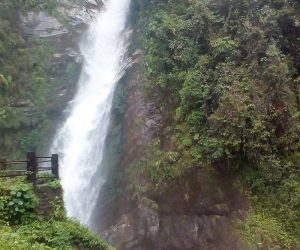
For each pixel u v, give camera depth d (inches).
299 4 521.3
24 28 806.5
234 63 525.3
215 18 577.9
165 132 587.2
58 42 826.2
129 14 863.7
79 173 712.4
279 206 467.8
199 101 536.7
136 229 560.4
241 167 500.4
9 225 366.9
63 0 880.3
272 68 482.6
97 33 884.0
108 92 758.5
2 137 704.4
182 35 599.2
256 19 533.0
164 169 553.6
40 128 746.8
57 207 394.3
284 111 480.4
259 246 454.0
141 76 679.1
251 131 468.1
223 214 494.3
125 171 621.9
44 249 335.9
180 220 524.7
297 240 444.5
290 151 479.2
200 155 517.0
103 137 708.7
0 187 379.2
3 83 716.7
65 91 792.3
